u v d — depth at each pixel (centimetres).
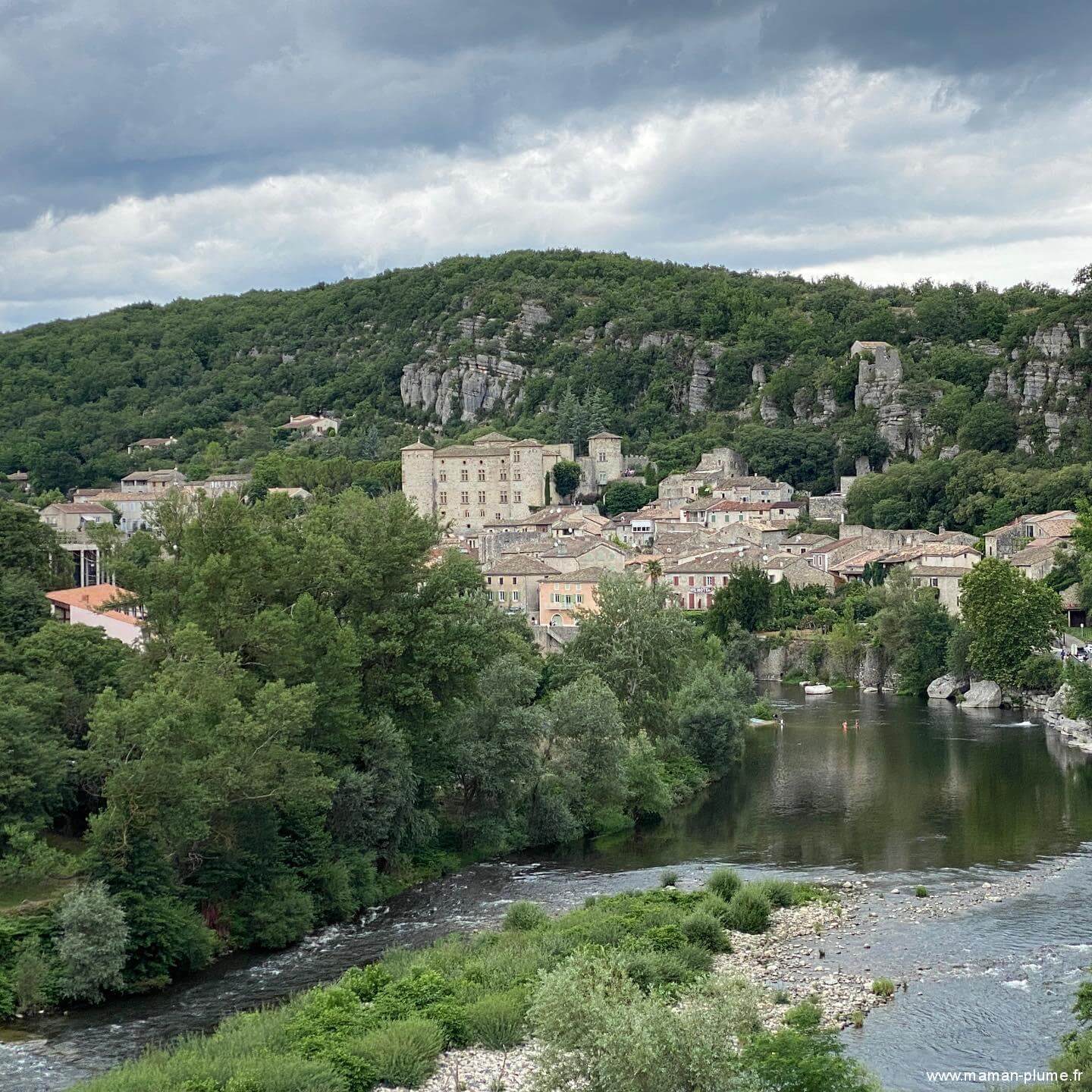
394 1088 5500
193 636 8056
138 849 7194
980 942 7338
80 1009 6594
